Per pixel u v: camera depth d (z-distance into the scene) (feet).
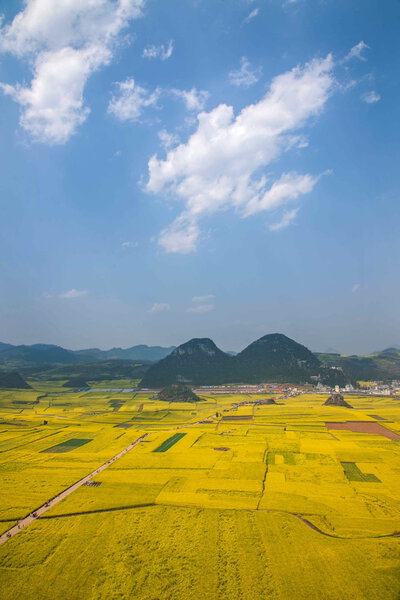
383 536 322.96
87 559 297.74
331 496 400.88
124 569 286.05
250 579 272.92
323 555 296.10
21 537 328.90
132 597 258.37
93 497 405.39
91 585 270.26
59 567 289.12
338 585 264.93
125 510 377.30
